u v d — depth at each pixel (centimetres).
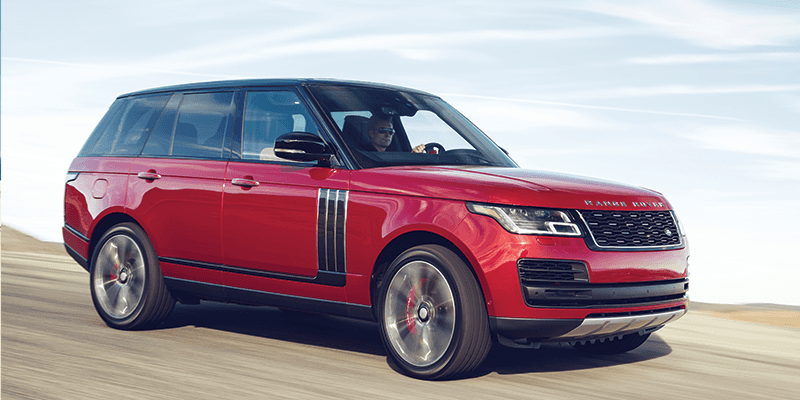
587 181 498
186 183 577
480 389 450
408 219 471
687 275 505
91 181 646
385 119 544
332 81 568
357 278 494
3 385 438
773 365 571
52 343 556
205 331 620
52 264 1111
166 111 622
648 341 641
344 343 586
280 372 482
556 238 447
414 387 450
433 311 462
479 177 476
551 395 445
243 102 575
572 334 454
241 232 545
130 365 493
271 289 538
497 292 445
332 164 514
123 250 616
